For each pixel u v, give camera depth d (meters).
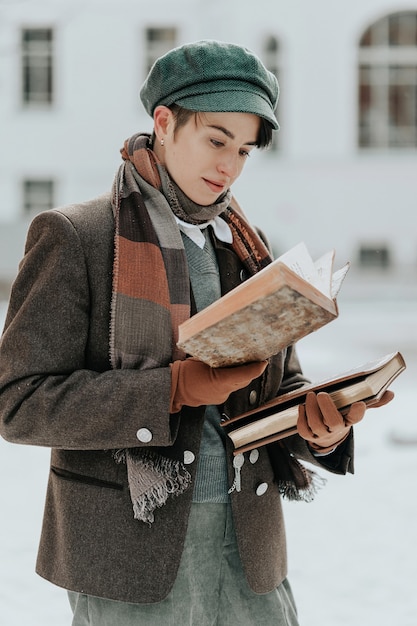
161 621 2.04
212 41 2.08
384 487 6.54
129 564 2.01
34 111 24.03
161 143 2.16
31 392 1.98
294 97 24.11
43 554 2.15
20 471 6.94
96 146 24.11
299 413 1.95
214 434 2.12
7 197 24.17
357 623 4.14
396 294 22.83
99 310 2.04
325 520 5.75
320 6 23.83
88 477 2.05
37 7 23.34
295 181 24.39
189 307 2.06
